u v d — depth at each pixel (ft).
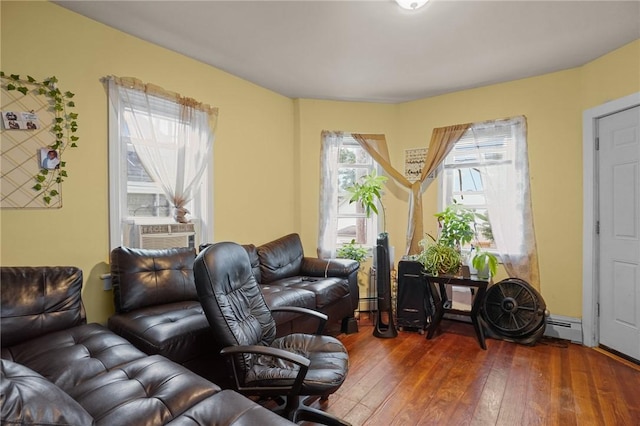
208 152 10.02
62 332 5.93
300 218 13.17
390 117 13.76
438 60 9.73
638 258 8.64
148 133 8.61
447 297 11.69
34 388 3.00
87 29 7.52
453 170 12.84
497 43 8.71
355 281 11.59
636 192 8.67
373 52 9.24
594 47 8.93
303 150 13.17
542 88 10.78
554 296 10.60
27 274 6.00
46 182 6.89
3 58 6.38
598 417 6.41
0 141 6.36
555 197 10.58
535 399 7.04
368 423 6.24
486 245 12.24
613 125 9.25
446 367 8.52
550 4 7.00
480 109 11.91
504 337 10.38
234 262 6.42
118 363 4.96
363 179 13.70
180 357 6.02
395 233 13.79
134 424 3.58
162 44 8.81
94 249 7.63
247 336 5.86
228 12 7.33
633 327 8.77
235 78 10.95
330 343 6.47
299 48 9.02
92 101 7.59
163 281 7.69
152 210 9.14
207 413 3.77
